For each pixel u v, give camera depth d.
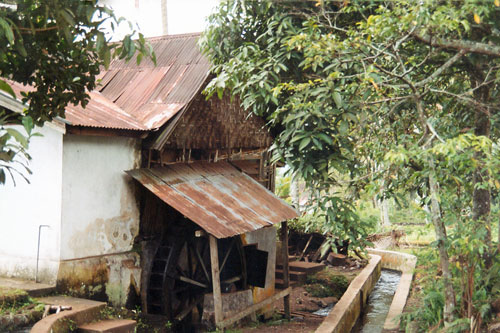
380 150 9.08
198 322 12.67
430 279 11.68
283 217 12.26
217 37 10.44
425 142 7.87
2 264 10.74
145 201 11.87
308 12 9.66
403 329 10.27
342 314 11.34
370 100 8.88
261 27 10.27
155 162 11.92
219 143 13.30
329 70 9.16
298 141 8.78
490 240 9.38
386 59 9.80
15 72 5.01
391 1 7.86
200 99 12.59
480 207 9.23
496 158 7.10
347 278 17.48
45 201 10.28
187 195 11.22
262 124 14.78
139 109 12.41
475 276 9.23
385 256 20.52
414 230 23.33
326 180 8.99
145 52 4.56
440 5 7.67
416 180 9.45
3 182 4.02
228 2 10.20
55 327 8.20
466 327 8.05
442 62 9.25
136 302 11.58
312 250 19.47
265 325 12.45
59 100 5.22
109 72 14.20
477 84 9.13
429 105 10.83
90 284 10.56
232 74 9.04
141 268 11.70
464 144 6.57
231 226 10.66
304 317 13.69
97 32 4.43
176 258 11.98
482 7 6.86
